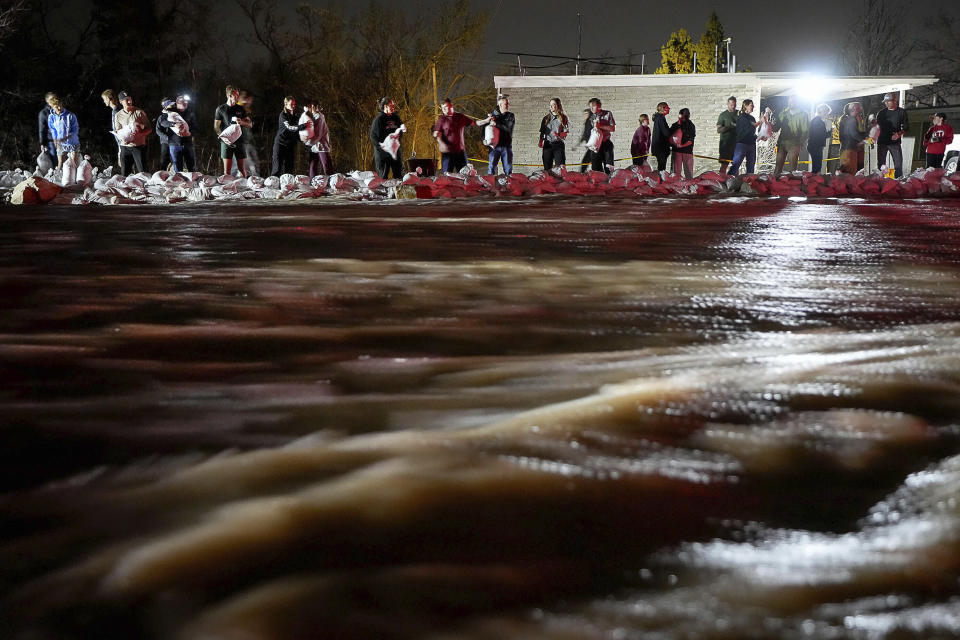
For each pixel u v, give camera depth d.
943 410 1.57
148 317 2.74
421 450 1.35
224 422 1.55
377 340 2.35
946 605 0.89
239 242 5.18
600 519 1.10
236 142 13.58
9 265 4.07
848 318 2.76
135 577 0.95
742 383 1.76
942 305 2.99
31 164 31.06
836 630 0.85
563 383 1.82
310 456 1.33
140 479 1.25
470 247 4.82
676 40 67.88
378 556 1.00
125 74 36.03
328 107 39.28
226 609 0.89
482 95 39.72
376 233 5.79
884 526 1.08
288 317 2.73
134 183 12.06
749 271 3.83
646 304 2.96
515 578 0.95
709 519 1.11
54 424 1.55
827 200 11.02
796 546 1.03
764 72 27.34
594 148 14.84
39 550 1.02
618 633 0.85
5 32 31.20
